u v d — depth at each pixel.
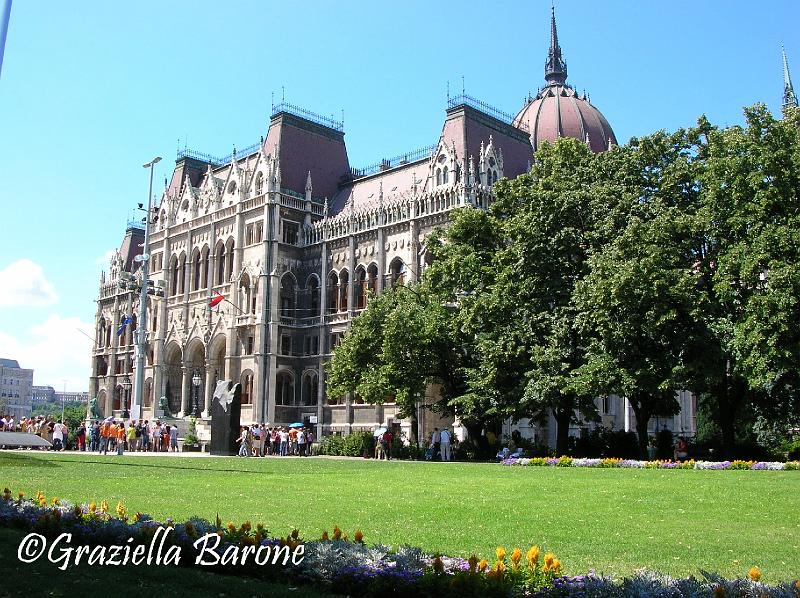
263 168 90.50
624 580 11.03
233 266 91.44
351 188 93.94
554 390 45.69
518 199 54.88
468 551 15.09
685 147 50.38
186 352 96.56
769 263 39.66
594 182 50.34
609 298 41.88
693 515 20.09
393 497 24.06
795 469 37.31
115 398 116.31
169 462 42.91
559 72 113.00
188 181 104.56
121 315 118.19
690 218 43.56
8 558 13.06
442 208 75.38
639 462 40.47
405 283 77.44
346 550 12.36
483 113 83.44
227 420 55.81
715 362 41.88
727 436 46.81
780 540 16.38
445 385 58.53
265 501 22.72
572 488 26.81
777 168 41.91
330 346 84.75
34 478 29.47
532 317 48.25
